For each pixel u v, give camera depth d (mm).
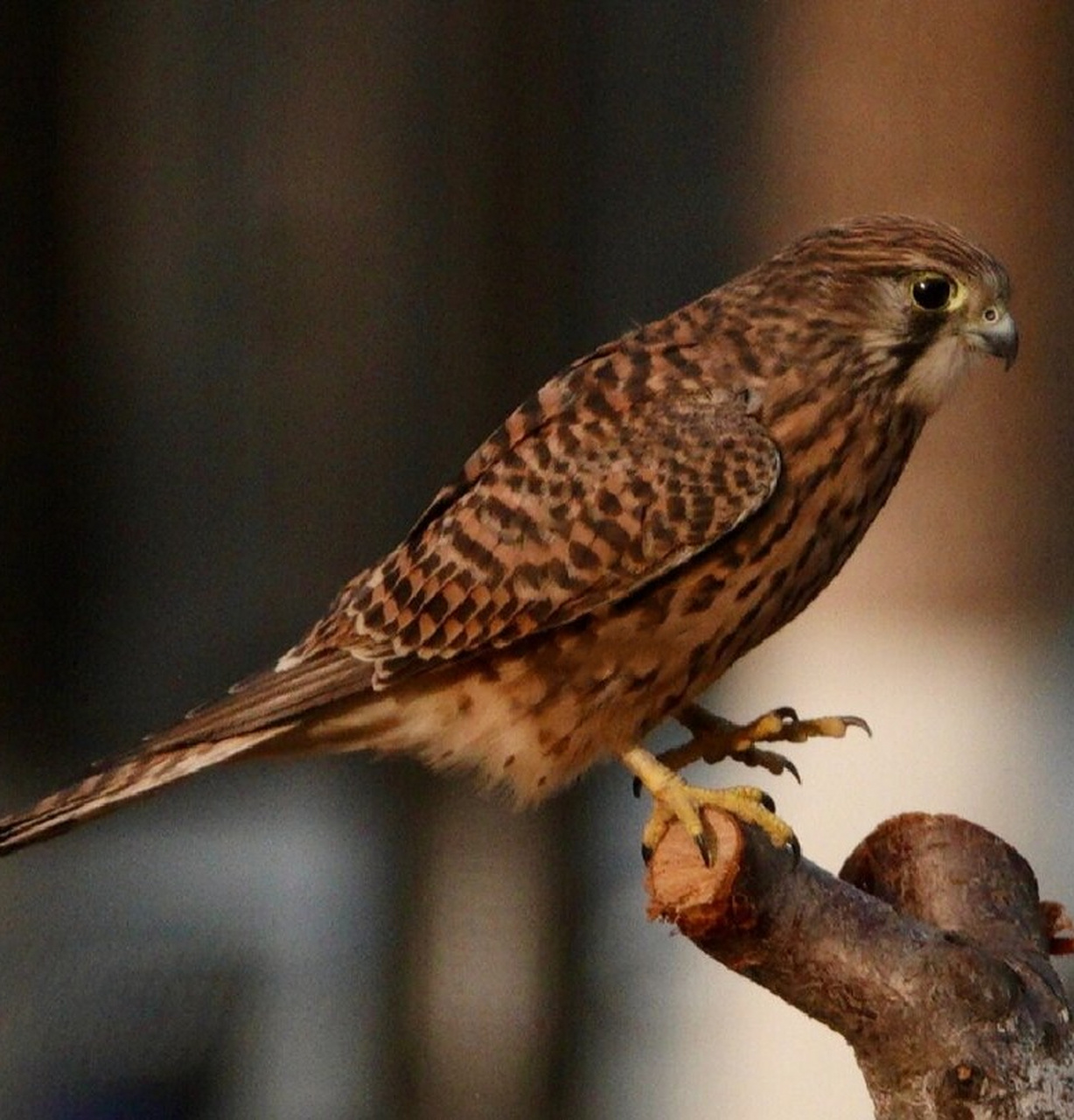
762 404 8609
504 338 11719
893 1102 6988
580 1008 11859
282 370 13594
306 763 14320
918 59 14891
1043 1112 6871
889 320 8633
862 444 8695
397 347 12500
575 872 11750
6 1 14164
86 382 14617
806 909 6953
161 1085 12164
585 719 8680
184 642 14664
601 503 8492
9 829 8469
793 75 14875
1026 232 15195
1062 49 14914
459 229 11789
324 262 13070
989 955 7031
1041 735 15062
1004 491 15727
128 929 13047
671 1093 12477
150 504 14641
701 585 8500
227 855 13828
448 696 8766
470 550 8617
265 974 12734
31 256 14484
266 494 13930
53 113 14406
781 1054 12961
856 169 14984
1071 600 15789
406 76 12188
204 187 14117
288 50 13227
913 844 7500
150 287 14422
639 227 14594
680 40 14555
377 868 12281
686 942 13094
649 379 8711
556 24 11797
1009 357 8672
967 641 15688
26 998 12398
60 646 14703
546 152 11742
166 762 8641
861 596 15734
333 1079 12125
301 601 14250
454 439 11883
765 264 9016
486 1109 11617
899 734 15023
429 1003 11656
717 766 14641
